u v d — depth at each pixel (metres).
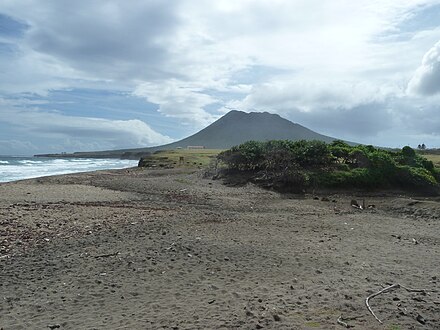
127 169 59.03
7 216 15.59
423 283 8.58
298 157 33.12
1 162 92.44
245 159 34.22
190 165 58.97
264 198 26.41
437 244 13.30
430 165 35.25
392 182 31.14
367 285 8.27
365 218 18.58
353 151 34.00
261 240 12.62
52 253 10.77
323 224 16.31
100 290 8.00
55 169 68.56
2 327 6.31
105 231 13.62
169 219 16.27
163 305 7.14
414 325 6.21
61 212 17.28
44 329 6.23
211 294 7.68
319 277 8.82
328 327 6.07
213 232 13.71
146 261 9.93
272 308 6.85
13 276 8.88
